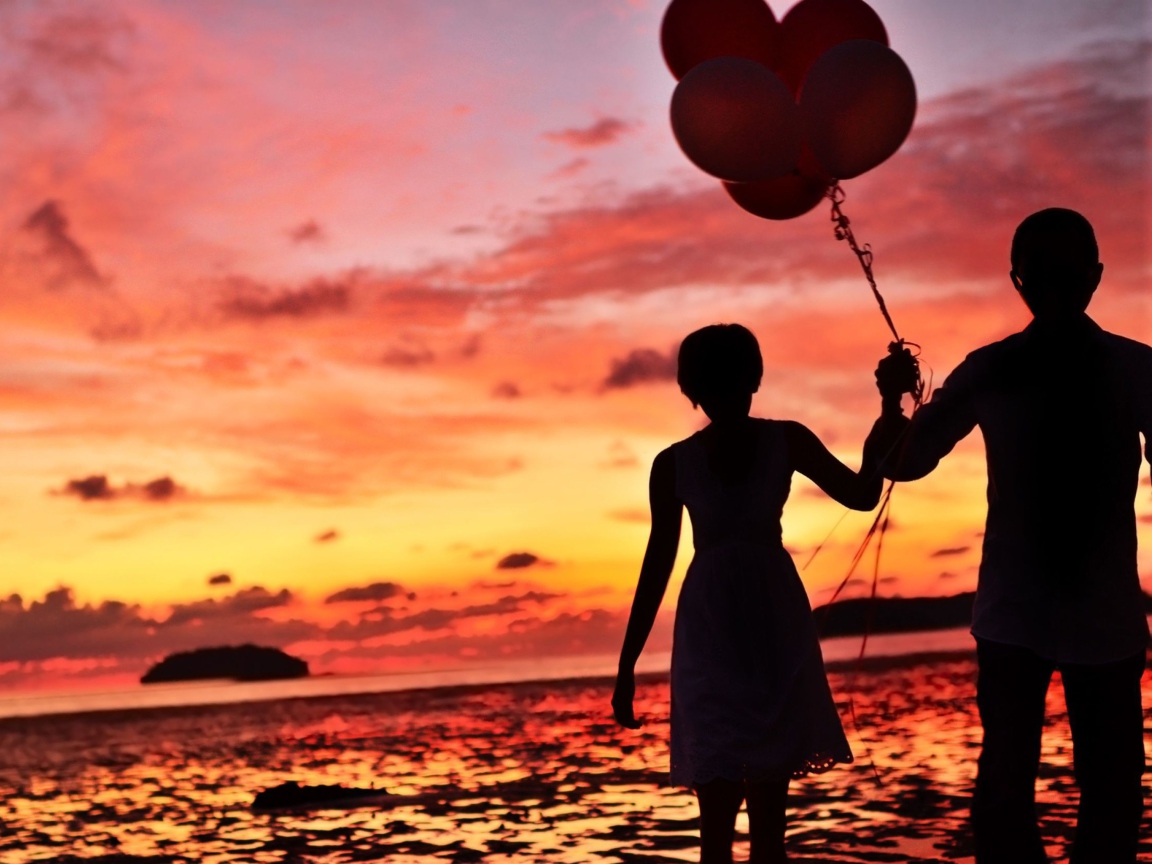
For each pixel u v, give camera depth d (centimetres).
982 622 287
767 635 311
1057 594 279
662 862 434
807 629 315
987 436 290
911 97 366
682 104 367
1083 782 287
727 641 310
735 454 319
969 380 294
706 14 398
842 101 357
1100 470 278
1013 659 281
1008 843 279
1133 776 282
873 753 726
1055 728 791
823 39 392
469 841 495
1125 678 281
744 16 397
